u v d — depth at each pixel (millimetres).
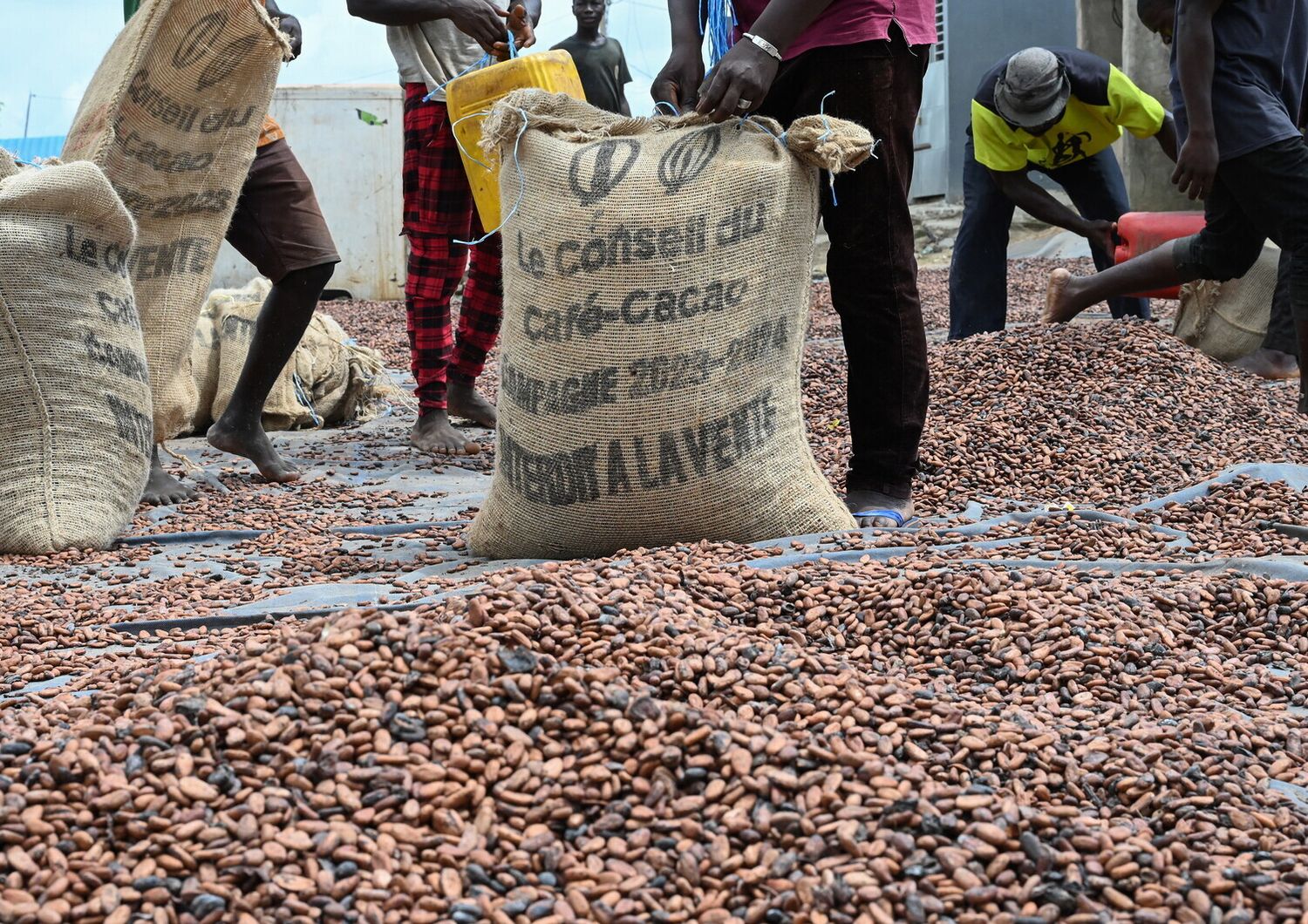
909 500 3596
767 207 3066
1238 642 2562
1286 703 2287
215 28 3918
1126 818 1763
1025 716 2057
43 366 3643
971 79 15852
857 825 1644
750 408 3098
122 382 3812
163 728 1746
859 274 3381
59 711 1985
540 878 1592
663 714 1832
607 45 8906
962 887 1568
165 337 4230
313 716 1795
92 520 3672
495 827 1657
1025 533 3377
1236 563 2988
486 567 3201
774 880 1574
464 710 1836
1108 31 13180
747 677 1986
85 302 3732
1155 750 1941
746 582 2658
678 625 2127
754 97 3088
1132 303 7129
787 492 3152
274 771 1702
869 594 2590
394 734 1780
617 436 3045
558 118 3232
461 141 4566
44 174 3637
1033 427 4812
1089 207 7227
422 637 1941
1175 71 5484
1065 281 6164
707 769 1766
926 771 1833
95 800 1622
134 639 2664
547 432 3104
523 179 3158
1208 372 5418
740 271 3051
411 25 5188
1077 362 5348
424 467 5215
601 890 1570
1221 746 2016
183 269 4219
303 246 4617
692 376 3027
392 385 7020
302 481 4914
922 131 16344
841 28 3234
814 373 6406
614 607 2150
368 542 3773
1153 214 6719
